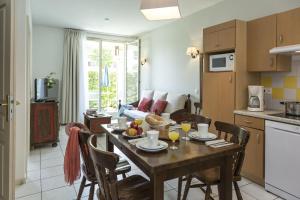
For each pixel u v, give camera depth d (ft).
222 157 5.41
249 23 10.11
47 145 13.75
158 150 5.13
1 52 6.29
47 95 15.92
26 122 9.02
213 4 13.14
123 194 5.24
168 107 15.67
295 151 7.37
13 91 5.99
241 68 10.08
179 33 16.33
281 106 9.94
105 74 22.36
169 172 4.66
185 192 6.87
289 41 8.52
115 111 22.54
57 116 13.62
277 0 9.92
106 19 16.66
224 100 10.39
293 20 8.38
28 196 7.82
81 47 20.06
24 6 8.52
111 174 4.46
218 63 10.95
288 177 7.60
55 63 19.52
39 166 10.47
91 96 21.88
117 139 6.15
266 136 8.39
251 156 9.02
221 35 10.56
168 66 17.63
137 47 21.57
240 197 6.52
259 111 9.59
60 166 10.50
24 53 8.59
